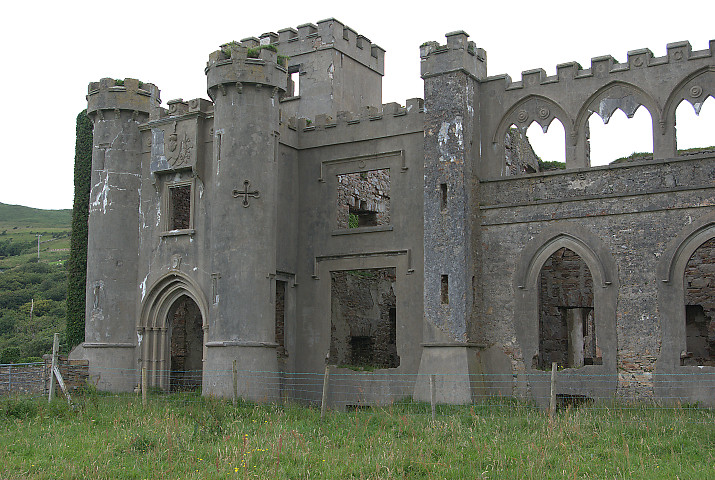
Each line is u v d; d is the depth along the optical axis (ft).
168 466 44.37
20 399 66.39
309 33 100.94
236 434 53.78
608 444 48.16
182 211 90.68
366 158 84.64
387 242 81.82
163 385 85.46
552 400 55.72
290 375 84.64
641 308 68.64
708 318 82.23
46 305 201.87
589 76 73.87
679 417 56.95
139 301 86.84
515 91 77.46
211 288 77.61
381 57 108.37
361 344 96.94
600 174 72.13
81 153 109.29
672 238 68.03
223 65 78.48
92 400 67.97
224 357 74.79
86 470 43.45
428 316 75.31
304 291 86.69
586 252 71.87
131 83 89.66
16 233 401.90
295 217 88.02
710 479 39.42
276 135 80.38
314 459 46.11
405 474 42.93
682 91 69.77
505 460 44.55
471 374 72.90
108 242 87.35
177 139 85.35
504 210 76.28
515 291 74.84
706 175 67.21
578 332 95.61
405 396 76.79
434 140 77.10
